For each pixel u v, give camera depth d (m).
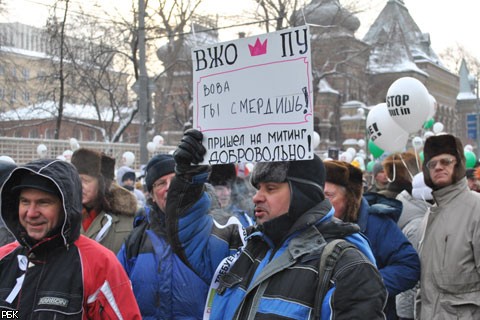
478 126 41.38
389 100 6.61
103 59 27.09
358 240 2.47
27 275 2.65
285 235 2.48
